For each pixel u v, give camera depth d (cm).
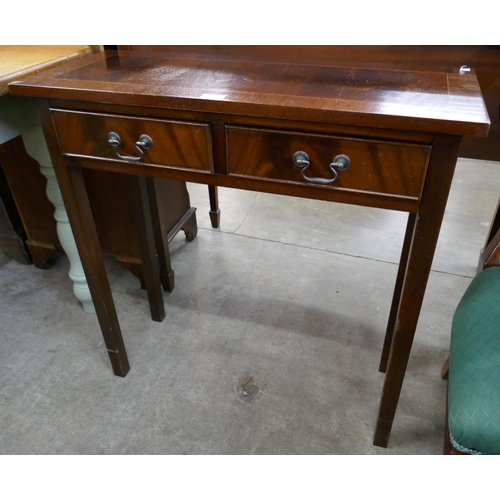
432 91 74
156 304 135
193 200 209
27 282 156
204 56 104
